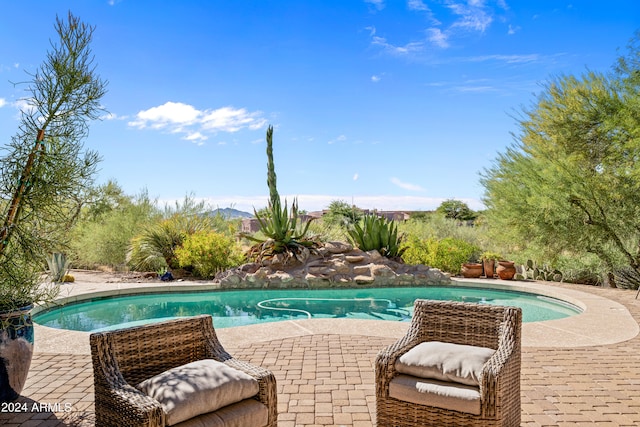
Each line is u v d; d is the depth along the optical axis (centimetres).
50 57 328
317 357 452
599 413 324
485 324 314
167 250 1166
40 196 323
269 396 252
